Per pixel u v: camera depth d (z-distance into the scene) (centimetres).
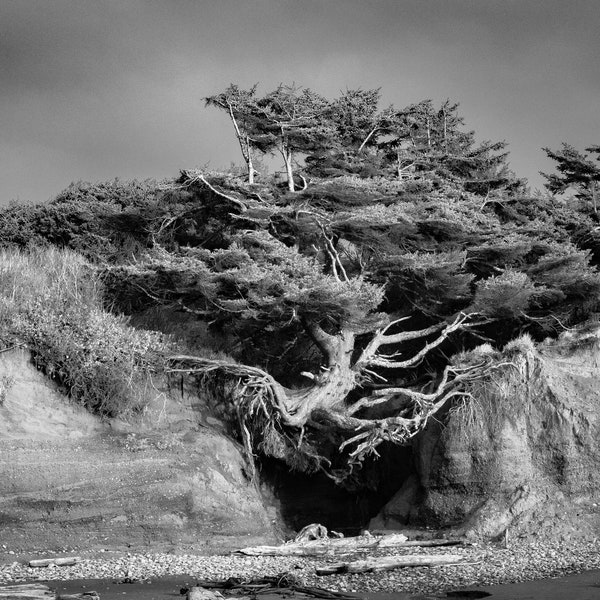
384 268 3522
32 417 3091
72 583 2294
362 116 4388
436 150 5253
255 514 3250
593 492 3130
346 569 2477
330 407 3391
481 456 3195
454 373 3438
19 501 2798
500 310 3541
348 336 3472
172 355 3384
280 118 3825
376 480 3612
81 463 2975
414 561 2556
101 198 4594
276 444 3431
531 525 3058
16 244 4219
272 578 2322
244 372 3347
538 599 1942
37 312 3281
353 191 3628
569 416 3209
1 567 2572
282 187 3938
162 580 2352
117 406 3253
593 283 3641
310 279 3184
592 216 4731
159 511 2988
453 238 3675
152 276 3347
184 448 3216
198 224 3991
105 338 3297
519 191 4816
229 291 3388
